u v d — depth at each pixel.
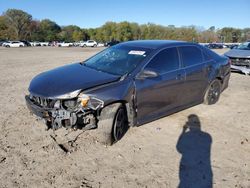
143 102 4.60
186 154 4.12
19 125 4.99
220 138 4.73
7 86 8.50
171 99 5.19
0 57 22.30
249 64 11.12
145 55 4.82
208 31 102.50
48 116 3.99
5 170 3.53
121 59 4.96
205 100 6.36
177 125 5.22
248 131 5.08
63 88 3.99
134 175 3.53
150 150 4.21
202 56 6.02
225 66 6.64
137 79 4.48
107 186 3.29
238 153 4.22
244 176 3.60
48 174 3.48
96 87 4.04
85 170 3.61
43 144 4.27
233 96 7.61
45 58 21.59
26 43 70.94
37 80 4.58
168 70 5.04
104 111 4.07
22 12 98.62
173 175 3.57
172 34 102.50
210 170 3.72
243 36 103.75
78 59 20.66
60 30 115.62
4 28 98.94
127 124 4.88
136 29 105.69
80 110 3.87
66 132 4.72
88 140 4.46
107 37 105.94
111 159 3.90
